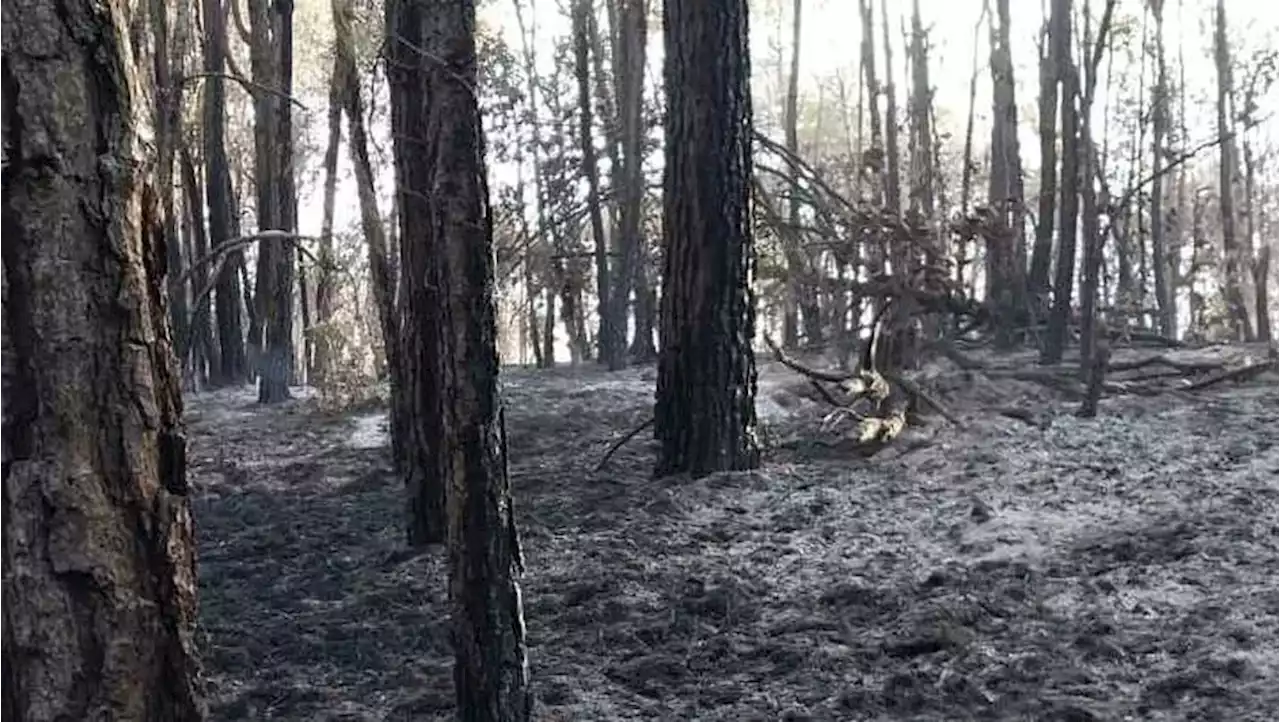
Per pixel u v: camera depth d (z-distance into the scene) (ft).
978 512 27.71
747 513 29.66
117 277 10.00
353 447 45.52
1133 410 38.65
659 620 22.02
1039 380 43.29
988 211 50.21
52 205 9.76
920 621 20.83
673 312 33.24
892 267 42.01
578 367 68.59
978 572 23.75
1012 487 30.30
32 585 9.73
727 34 32.45
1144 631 20.03
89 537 9.83
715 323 32.86
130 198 10.08
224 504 35.78
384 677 20.04
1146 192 91.97
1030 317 53.67
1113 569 23.29
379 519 32.09
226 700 18.90
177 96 33.04
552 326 88.38
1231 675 17.90
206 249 75.51
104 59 9.95
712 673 19.62
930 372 45.47
